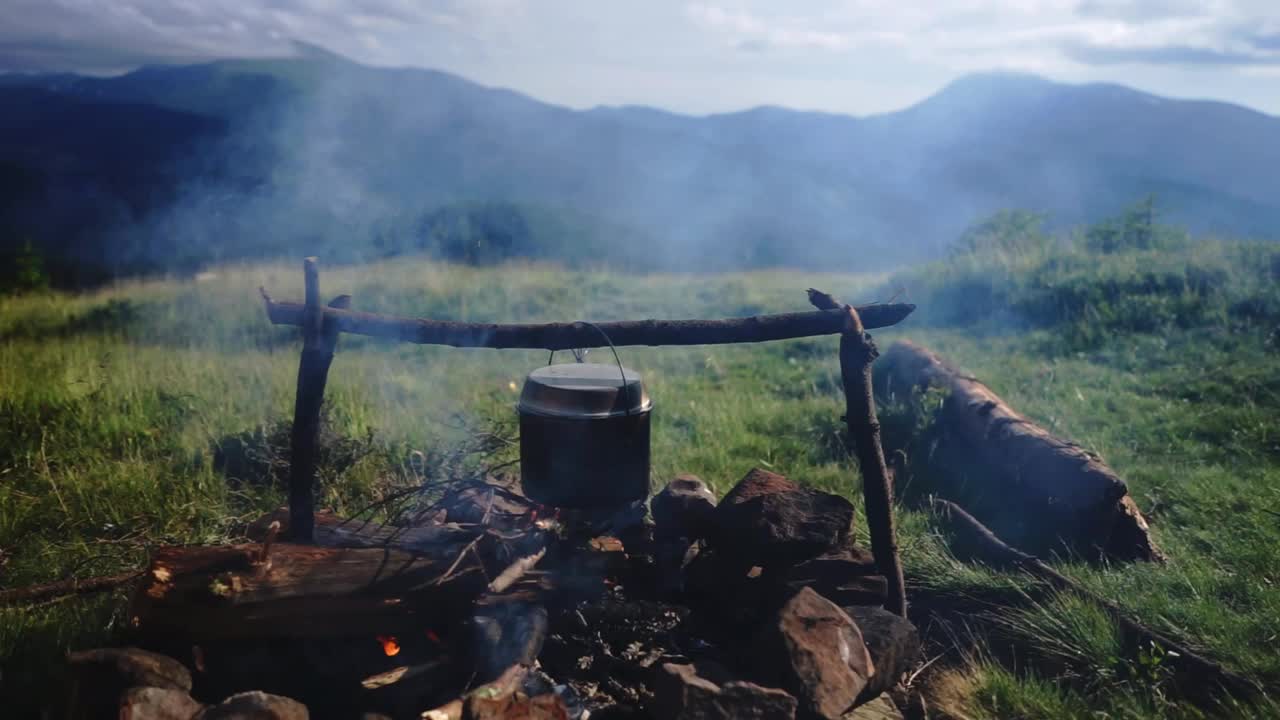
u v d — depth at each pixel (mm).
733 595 3715
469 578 3322
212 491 5477
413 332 3607
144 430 6434
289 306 3574
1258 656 3537
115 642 3562
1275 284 10016
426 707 3113
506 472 5449
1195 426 6801
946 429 6555
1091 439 6656
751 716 2885
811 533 3650
